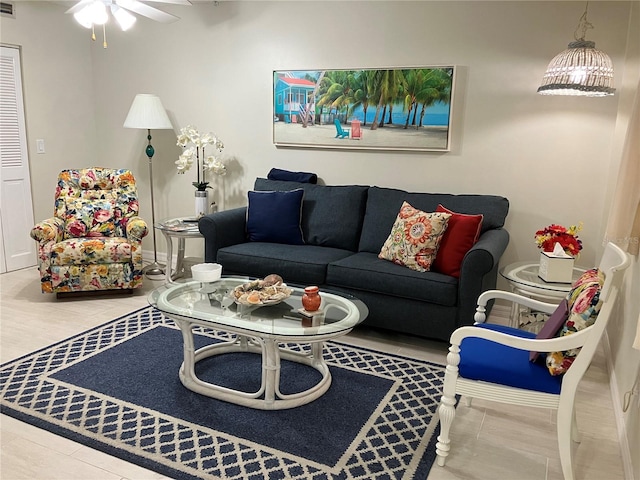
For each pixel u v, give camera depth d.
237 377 2.77
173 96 4.78
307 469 2.02
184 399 2.52
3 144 4.46
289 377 2.78
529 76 3.53
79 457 2.07
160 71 4.78
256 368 2.88
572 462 2.05
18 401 2.47
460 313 3.00
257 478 1.96
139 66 4.87
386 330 3.51
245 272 3.63
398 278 3.12
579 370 1.85
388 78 3.86
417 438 2.25
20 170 4.63
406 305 3.14
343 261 3.39
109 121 5.14
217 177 4.73
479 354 2.05
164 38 4.69
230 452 2.12
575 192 3.54
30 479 1.93
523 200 3.69
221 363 2.93
